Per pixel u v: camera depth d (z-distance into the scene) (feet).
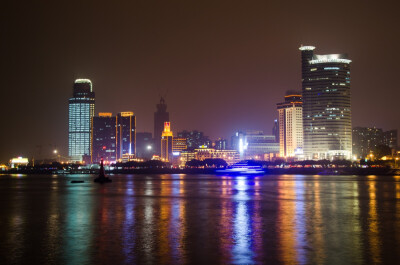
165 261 181.68
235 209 369.09
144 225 277.85
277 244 213.05
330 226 269.03
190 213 342.03
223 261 180.86
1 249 206.49
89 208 386.93
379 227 264.11
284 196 515.09
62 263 180.14
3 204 434.71
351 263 176.24
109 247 209.05
